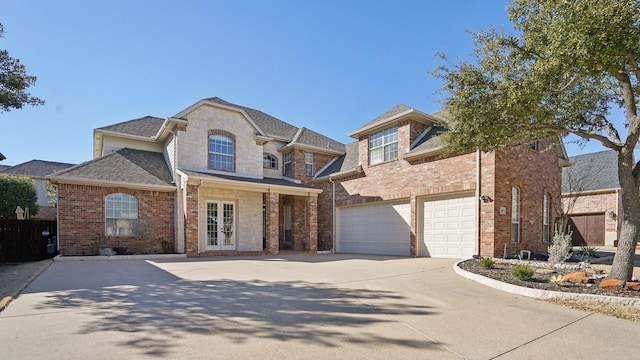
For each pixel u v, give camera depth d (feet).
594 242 72.54
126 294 22.03
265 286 25.17
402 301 20.57
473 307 19.21
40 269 34.24
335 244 64.69
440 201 47.62
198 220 52.31
